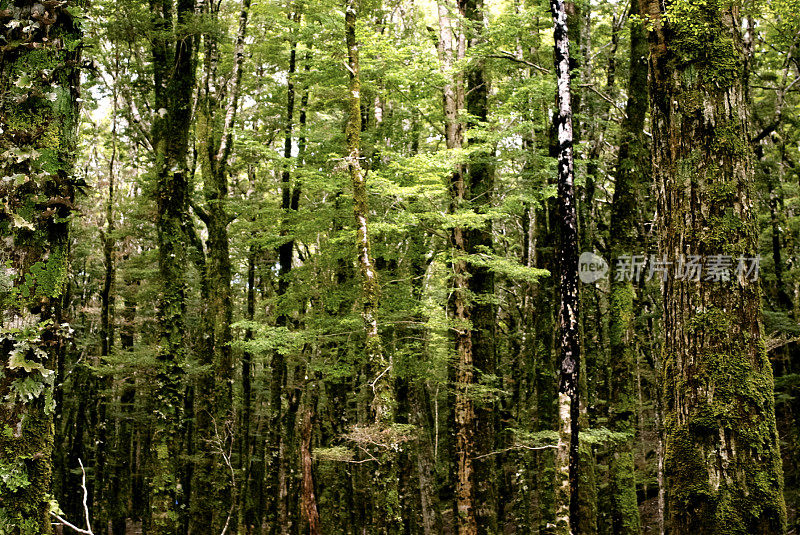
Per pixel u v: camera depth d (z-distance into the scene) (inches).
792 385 561.0
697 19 202.7
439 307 531.5
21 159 158.1
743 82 203.5
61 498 807.7
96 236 1014.4
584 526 431.2
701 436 183.8
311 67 583.5
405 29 772.6
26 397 153.6
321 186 515.5
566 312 266.8
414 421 784.9
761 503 174.2
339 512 762.8
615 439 426.6
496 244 697.0
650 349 574.6
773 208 633.0
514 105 524.1
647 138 506.9
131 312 865.5
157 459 443.8
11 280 155.4
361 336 554.3
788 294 639.1
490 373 550.3
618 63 679.1
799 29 525.0
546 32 701.9
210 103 676.1
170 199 491.8
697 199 196.1
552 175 491.2
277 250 777.6
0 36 162.1
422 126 659.4
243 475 797.9
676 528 186.2
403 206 503.2
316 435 804.6
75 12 173.2
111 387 901.2
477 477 557.3
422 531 815.1
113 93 764.0
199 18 526.6
